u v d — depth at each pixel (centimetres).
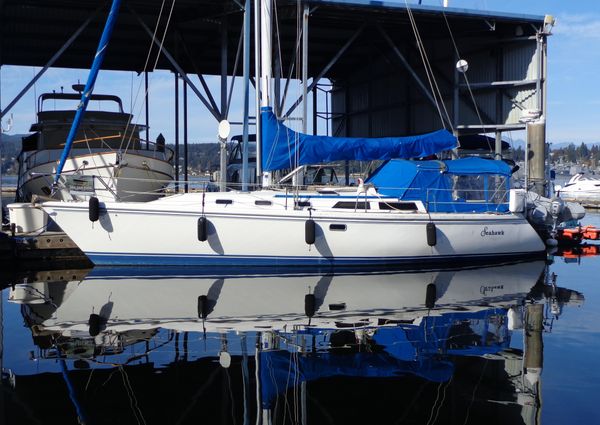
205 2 1584
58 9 1653
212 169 2102
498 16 1756
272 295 900
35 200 1298
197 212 1078
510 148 1906
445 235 1195
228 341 640
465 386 505
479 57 2000
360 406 458
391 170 1232
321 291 934
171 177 1608
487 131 1969
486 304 850
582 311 804
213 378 520
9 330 684
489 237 1246
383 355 592
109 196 1342
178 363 562
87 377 521
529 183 1577
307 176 1405
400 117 2273
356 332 682
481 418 437
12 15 1705
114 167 1357
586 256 1409
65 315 760
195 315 763
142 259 1087
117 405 456
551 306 838
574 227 1727
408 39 2077
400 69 2239
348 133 2600
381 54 2244
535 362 571
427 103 2142
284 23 1877
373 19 1762
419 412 448
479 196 1262
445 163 1238
